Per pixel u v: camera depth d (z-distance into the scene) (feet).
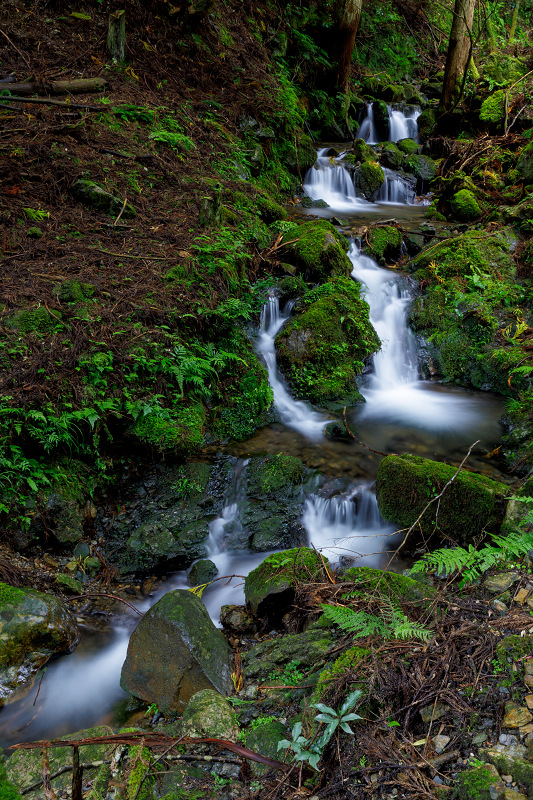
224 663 10.86
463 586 11.27
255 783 8.02
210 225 23.31
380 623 9.77
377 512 15.90
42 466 15.05
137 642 11.15
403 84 49.52
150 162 26.05
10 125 24.20
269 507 16.47
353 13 40.57
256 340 22.08
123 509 16.07
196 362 18.03
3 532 14.01
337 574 13.25
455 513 13.93
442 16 59.26
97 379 16.21
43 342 16.35
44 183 22.40
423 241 28.07
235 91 33.99
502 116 37.37
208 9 34.01
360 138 39.88
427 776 7.40
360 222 29.91
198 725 9.05
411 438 18.90
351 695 7.86
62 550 14.73
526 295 24.08
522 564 11.28
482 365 22.54
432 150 39.81
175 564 14.99
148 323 18.38
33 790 8.32
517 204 28.81
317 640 11.07
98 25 31.65
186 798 7.89
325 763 7.80
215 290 20.66
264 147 32.83
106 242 21.29
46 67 28.14
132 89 29.76
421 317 24.23
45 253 19.71
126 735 8.71
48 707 11.10
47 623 11.96
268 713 9.65
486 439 18.74
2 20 28.94
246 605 13.01
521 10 62.75
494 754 7.43
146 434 16.40
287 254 25.14
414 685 8.66
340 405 21.08
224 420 19.20
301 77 40.96
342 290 23.30
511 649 8.89
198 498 16.44
